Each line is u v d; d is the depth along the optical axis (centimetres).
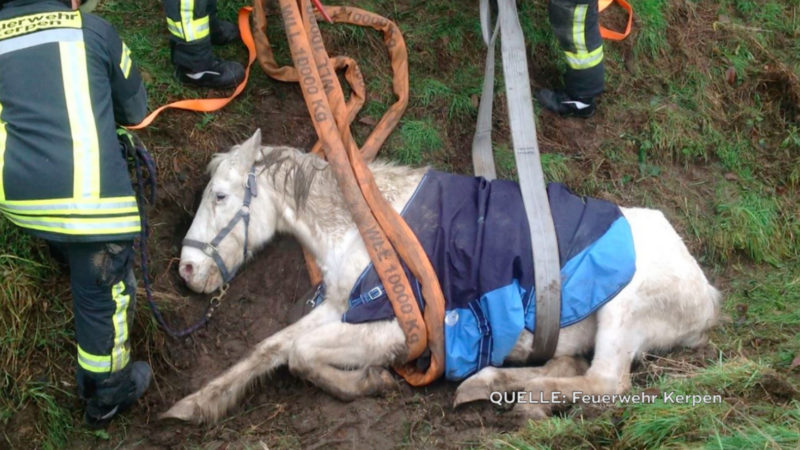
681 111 593
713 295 446
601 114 575
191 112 495
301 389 430
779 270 546
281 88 524
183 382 438
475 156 506
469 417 403
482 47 574
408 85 533
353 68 525
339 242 432
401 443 394
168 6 476
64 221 333
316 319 431
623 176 558
